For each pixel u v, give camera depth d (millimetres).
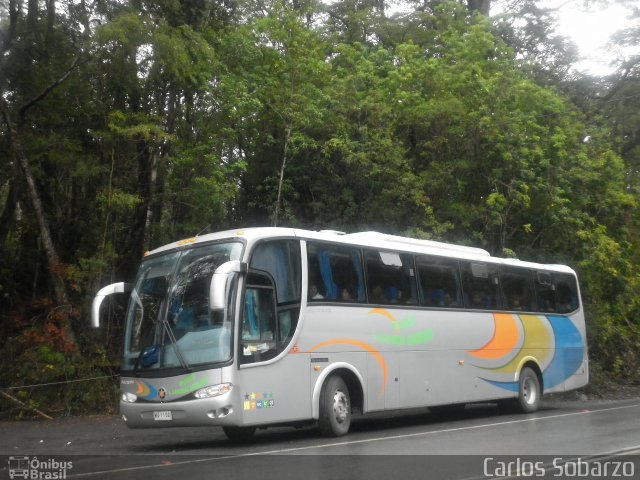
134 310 13328
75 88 19984
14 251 21406
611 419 16391
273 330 12930
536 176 23797
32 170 19859
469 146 23516
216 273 11773
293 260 13547
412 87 24203
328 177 23281
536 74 29906
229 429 14234
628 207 26016
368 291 14891
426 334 16047
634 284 26438
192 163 20719
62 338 18469
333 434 13672
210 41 22062
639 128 30750
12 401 17609
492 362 17812
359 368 14336
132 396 12773
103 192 19984
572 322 20844
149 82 20500
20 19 19469
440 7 27859
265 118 22641
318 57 23781
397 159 22516
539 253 24938
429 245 17031
